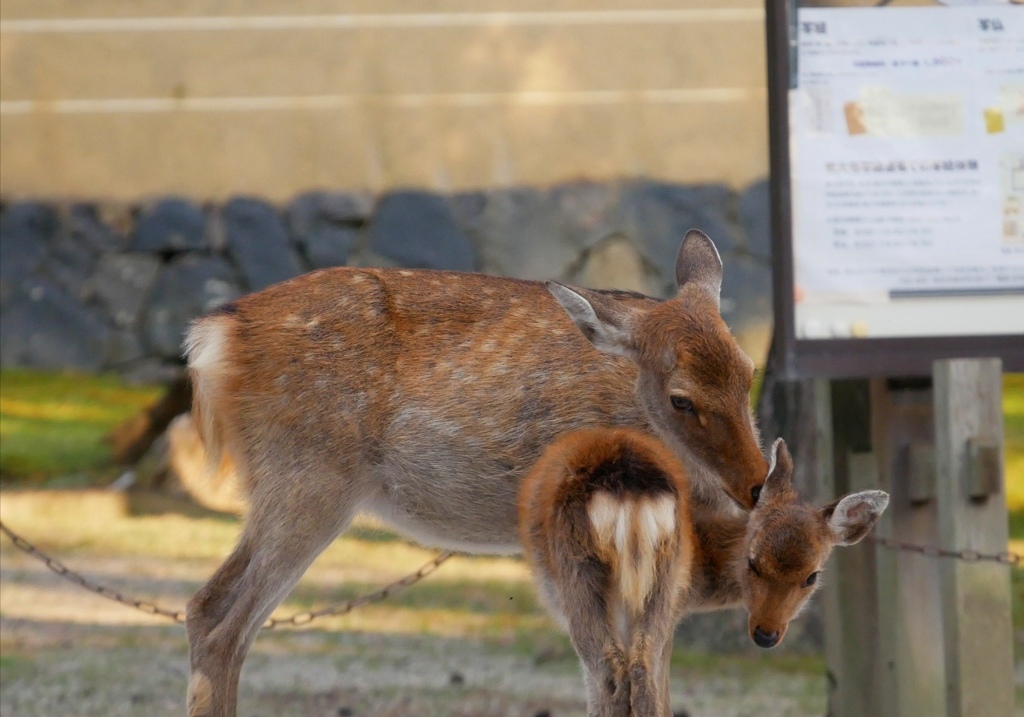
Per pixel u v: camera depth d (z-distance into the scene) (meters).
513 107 26.97
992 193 9.99
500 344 10.27
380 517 10.61
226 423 10.34
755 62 27.03
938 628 10.44
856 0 9.98
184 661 13.32
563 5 26.97
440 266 26.84
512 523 10.36
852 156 9.95
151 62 26.81
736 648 14.26
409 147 26.97
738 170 27.06
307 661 13.65
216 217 26.86
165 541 18.23
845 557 10.70
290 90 26.91
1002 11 10.03
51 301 26.62
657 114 26.98
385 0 26.89
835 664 10.81
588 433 9.38
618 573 8.59
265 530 10.17
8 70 26.70
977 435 9.82
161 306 26.64
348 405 10.20
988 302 9.98
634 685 8.27
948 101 10.00
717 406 9.31
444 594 16.77
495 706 11.98
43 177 26.80
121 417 23.61
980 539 9.84
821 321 9.93
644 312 9.72
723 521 9.62
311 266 26.83
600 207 27.00
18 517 18.92
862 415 10.54
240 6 26.80
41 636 14.12
